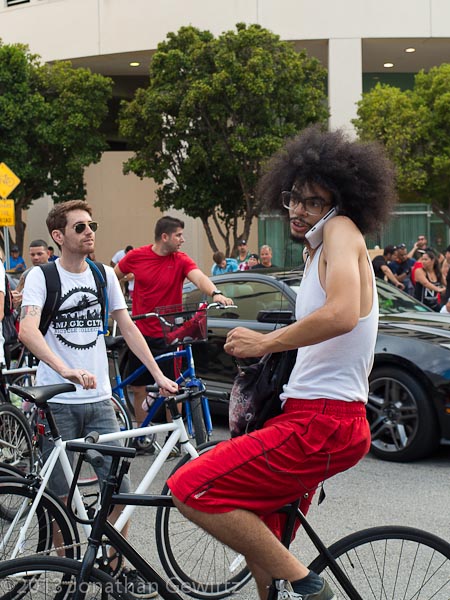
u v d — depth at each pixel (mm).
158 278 7309
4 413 5738
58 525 3631
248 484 2695
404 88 30859
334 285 2604
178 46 22312
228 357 8094
